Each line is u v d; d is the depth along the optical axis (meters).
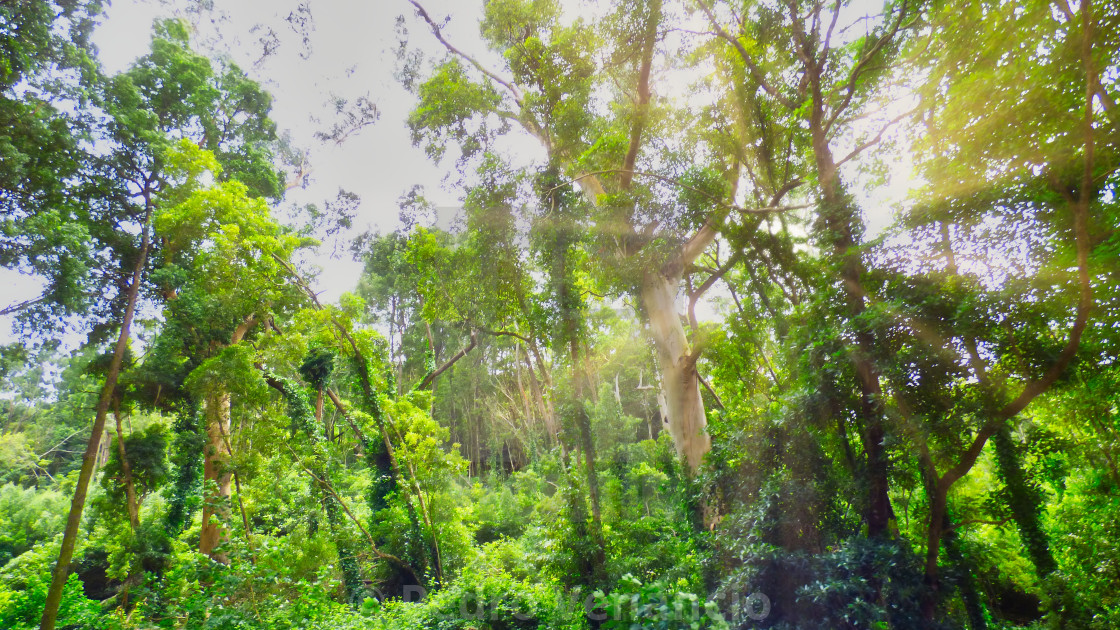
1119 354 5.53
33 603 9.68
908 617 5.53
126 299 17.12
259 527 14.49
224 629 7.26
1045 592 6.57
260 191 20.66
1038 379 5.37
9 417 38.75
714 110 11.71
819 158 7.89
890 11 7.82
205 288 14.52
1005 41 5.60
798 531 6.44
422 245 12.98
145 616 7.91
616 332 16.38
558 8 13.25
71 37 14.79
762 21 9.60
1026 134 5.44
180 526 16.67
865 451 6.57
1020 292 5.38
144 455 16.83
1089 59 4.71
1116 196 5.39
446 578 11.60
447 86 13.02
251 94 20.72
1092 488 6.97
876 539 6.06
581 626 7.77
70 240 13.32
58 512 24.55
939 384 5.76
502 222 11.53
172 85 18.25
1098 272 5.29
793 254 9.30
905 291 6.00
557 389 10.15
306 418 15.03
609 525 9.29
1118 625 5.73
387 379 15.69
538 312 10.77
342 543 12.52
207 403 14.80
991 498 6.76
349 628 7.75
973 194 5.73
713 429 8.92
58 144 14.27
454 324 13.73
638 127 11.60
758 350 9.83
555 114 12.12
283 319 18.05
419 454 12.47
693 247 12.73
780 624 5.96
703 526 8.40
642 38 10.62
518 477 18.16
